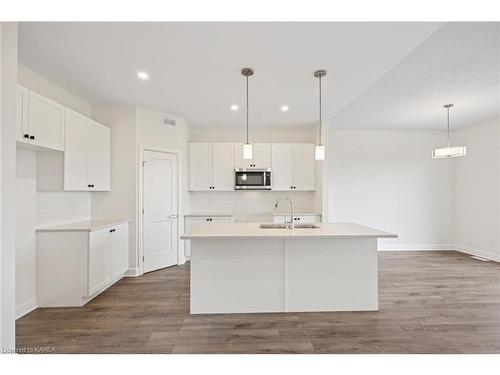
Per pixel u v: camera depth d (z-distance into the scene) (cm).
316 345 219
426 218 569
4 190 167
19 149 271
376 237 256
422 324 255
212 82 313
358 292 286
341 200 563
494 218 485
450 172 572
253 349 213
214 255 280
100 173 369
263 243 283
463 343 222
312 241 284
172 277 396
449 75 304
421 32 210
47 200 310
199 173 506
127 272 399
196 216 482
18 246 270
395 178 568
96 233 310
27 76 282
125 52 246
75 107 362
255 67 274
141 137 408
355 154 565
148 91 345
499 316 271
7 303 168
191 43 230
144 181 413
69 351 211
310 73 287
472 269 432
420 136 571
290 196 543
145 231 415
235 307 281
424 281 375
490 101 389
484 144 503
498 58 262
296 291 284
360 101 392
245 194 543
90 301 310
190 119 476
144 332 240
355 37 219
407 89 345
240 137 542
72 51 245
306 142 545
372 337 231
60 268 294
